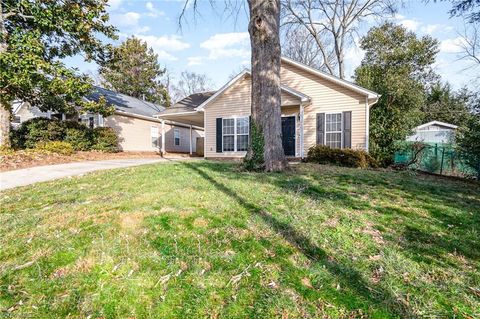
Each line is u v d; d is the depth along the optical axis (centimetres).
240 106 1295
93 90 1286
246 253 244
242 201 394
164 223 305
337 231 296
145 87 3281
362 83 1494
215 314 173
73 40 1181
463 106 1898
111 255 236
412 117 1287
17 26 1016
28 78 909
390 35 1959
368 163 1001
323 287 198
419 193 483
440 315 172
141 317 171
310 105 1201
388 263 231
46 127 1209
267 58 688
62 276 210
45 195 462
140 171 714
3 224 319
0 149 973
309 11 2028
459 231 307
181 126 2359
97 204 379
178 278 206
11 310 175
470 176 801
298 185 503
